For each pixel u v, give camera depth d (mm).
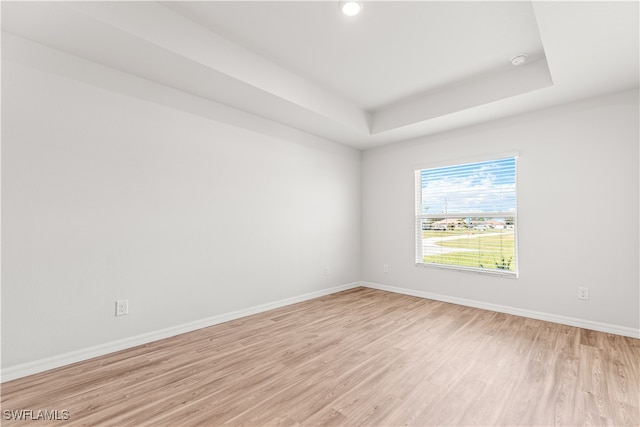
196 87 2680
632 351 2340
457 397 1736
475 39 2418
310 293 3994
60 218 2109
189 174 2809
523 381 1905
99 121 2289
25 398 1707
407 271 4270
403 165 4320
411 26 2264
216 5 2062
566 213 3010
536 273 3184
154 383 1878
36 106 2025
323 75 3031
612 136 2783
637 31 1906
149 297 2543
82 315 2197
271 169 3523
